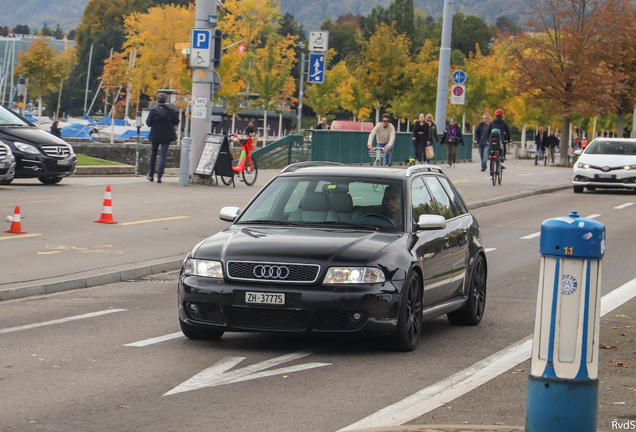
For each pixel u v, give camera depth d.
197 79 46.47
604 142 57.25
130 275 23.69
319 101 155.25
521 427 10.16
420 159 62.78
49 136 42.81
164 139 46.06
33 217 32.19
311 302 14.38
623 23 86.50
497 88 126.69
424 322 18.91
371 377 13.45
